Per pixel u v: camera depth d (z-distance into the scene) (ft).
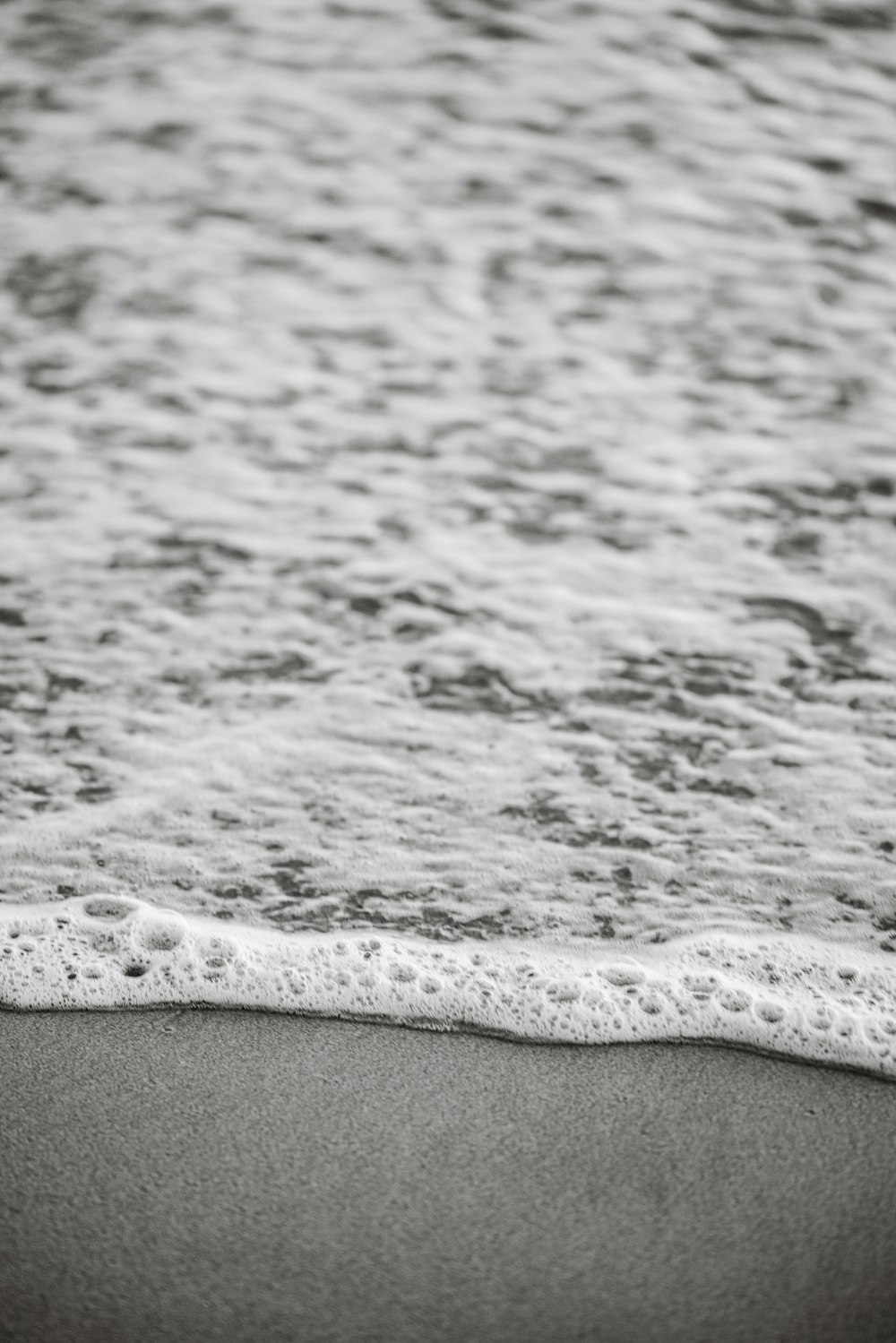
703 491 7.39
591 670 6.93
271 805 6.60
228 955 6.26
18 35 9.05
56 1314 5.74
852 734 6.77
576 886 6.44
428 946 6.29
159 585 7.14
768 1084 6.03
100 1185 5.87
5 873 6.43
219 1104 5.98
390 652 6.98
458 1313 5.75
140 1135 5.93
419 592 7.13
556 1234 5.83
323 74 8.98
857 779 6.67
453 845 6.52
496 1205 5.86
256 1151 5.92
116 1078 6.02
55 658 6.94
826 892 6.42
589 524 7.30
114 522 7.30
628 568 7.18
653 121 8.76
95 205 8.46
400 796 6.63
